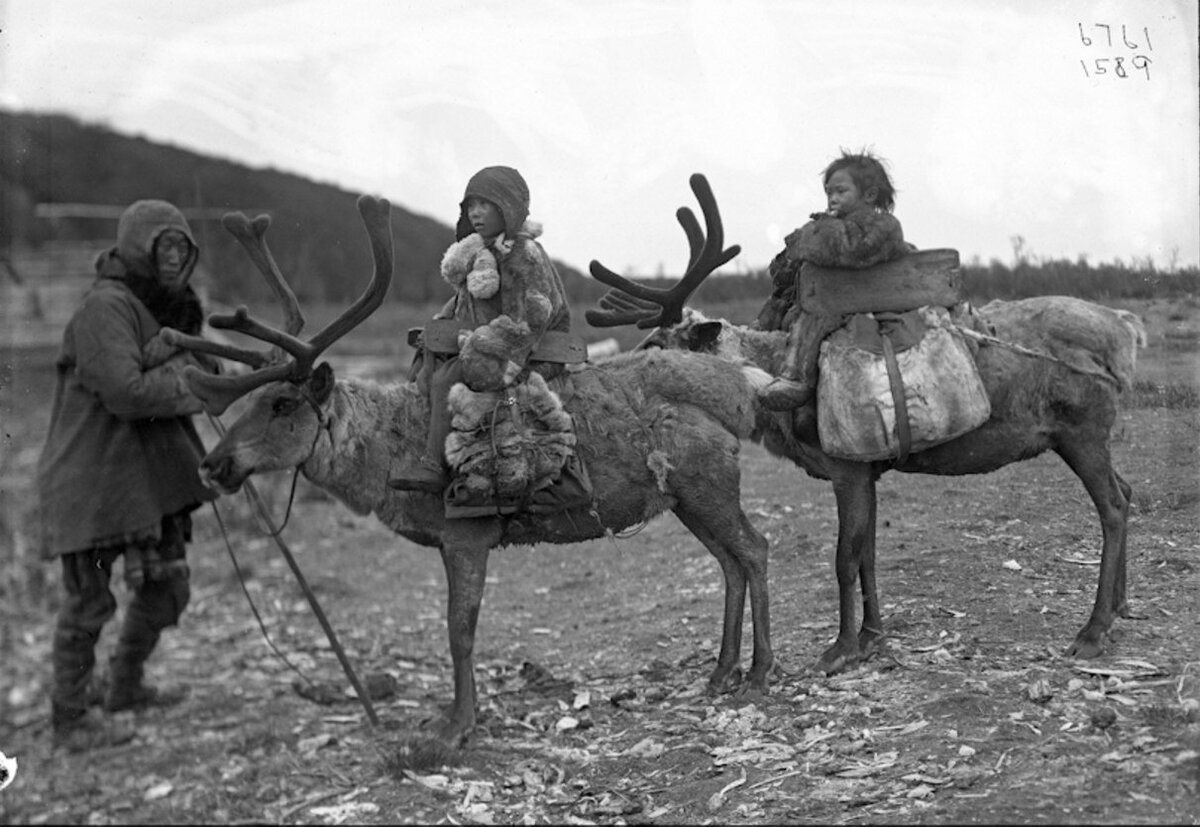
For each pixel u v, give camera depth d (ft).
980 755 12.77
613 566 25.63
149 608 18.99
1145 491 19.66
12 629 22.94
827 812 12.23
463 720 15.79
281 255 40.40
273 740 17.47
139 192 34.83
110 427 18.10
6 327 29.04
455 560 15.81
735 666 16.62
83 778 16.60
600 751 15.29
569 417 15.60
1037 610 17.19
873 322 15.44
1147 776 11.76
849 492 16.21
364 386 16.31
